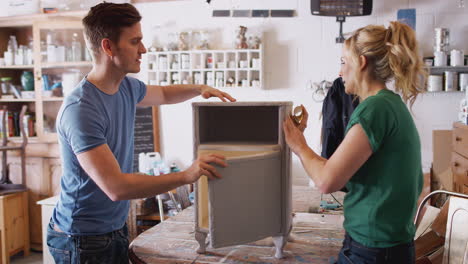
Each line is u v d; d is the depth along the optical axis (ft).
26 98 14.10
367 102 4.05
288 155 5.27
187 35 13.74
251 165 4.99
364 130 3.90
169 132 14.44
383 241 4.08
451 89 12.08
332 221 6.75
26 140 13.61
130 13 4.92
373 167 4.09
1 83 14.55
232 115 6.11
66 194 5.21
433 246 6.14
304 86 13.35
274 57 13.50
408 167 4.06
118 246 5.53
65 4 14.01
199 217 5.45
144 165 13.75
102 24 4.82
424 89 4.35
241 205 4.98
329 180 4.02
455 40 12.41
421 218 7.60
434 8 12.42
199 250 5.52
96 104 4.92
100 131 4.78
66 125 4.71
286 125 4.79
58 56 13.69
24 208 13.71
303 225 6.57
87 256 5.20
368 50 4.17
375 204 4.08
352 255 4.30
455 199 5.41
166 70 13.83
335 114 9.36
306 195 8.68
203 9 13.82
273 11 13.15
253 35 13.51
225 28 13.70
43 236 11.05
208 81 13.55
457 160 10.63
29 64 14.29
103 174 4.56
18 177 14.16
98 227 5.23
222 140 6.01
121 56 4.96
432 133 12.60
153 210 13.34
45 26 13.55
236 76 13.38
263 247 5.69
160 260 5.30
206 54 13.76
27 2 13.62
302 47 13.28
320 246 5.65
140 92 6.05
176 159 14.48
